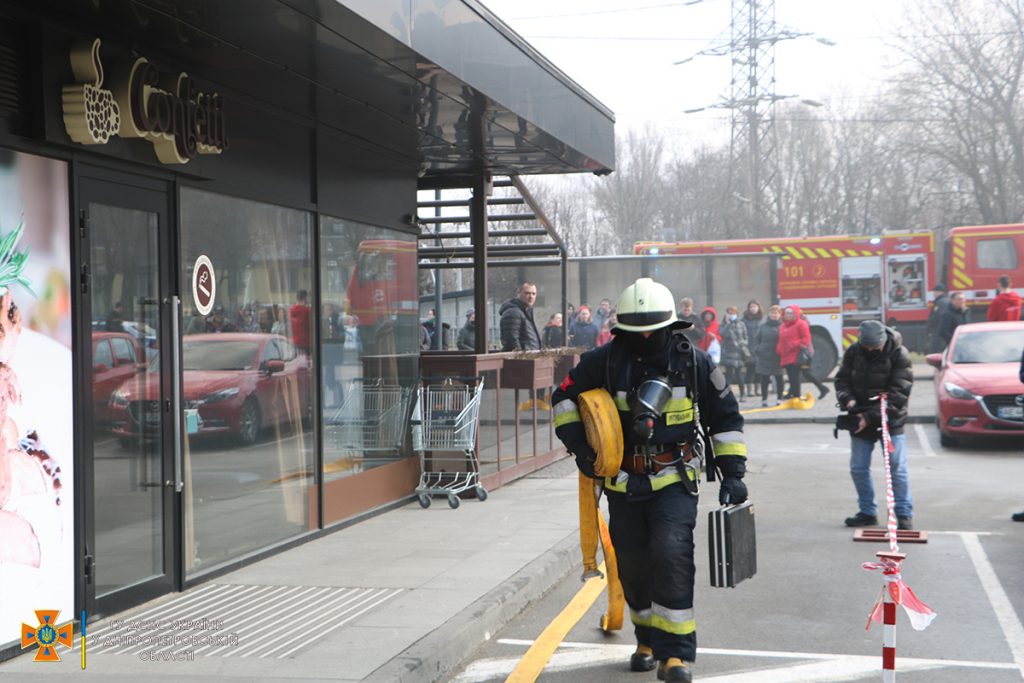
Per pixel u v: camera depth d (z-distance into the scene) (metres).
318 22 6.37
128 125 6.49
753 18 52.12
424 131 9.81
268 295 8.51
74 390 6.18
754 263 27.69
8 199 5.73
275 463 8.57
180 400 7.22
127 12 6.09
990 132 42.31
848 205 57.88
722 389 5.41
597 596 7.59
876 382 9.66
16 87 5.80
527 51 9.42
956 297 22.81
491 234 14.91
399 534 9.29
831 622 6.73
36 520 5.88
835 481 12.95
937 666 5.77
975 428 15.29
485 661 6.04
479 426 11.40
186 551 7.34
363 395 10.17
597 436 5.24
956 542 9.13
